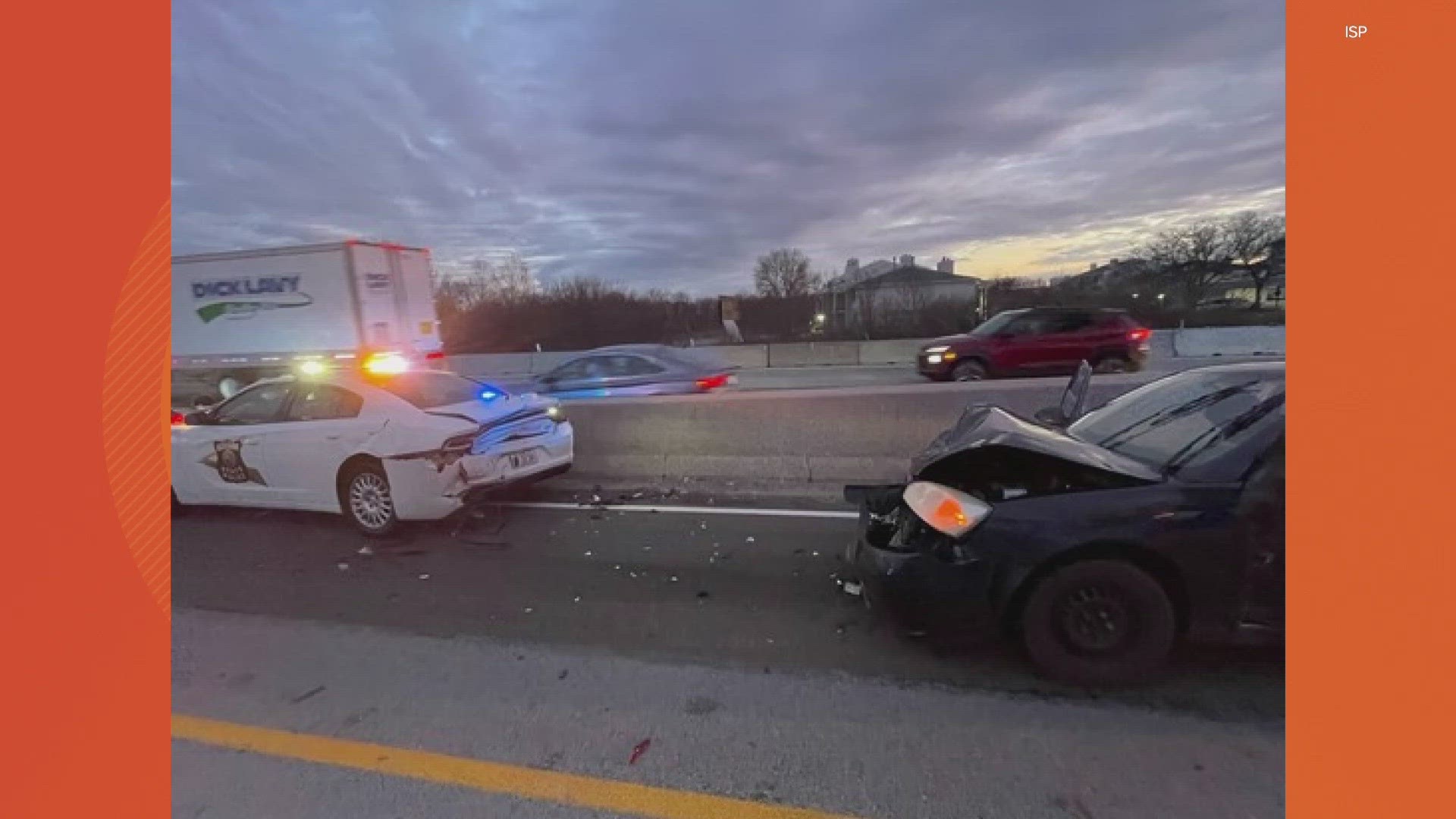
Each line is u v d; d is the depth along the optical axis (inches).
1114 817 88.3
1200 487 117.0
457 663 136.3
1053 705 113.9
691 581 174.7
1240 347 952.9
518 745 107.7
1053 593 119.2
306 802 95.5
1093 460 125.8
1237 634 114.8
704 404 282.4
